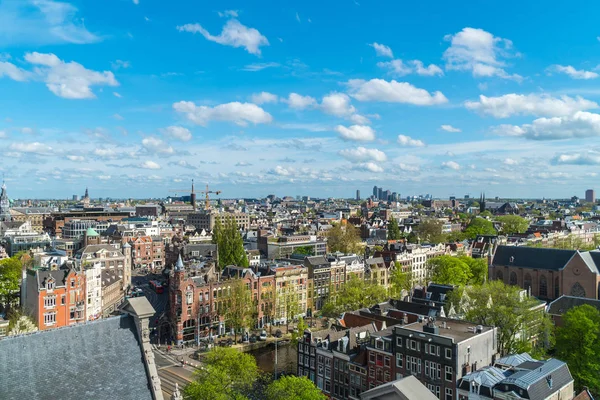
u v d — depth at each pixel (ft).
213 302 535.60
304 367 402.72
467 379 282.97
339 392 366.22
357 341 369.30
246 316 522.06
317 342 387.96
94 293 558.56
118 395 144.87
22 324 406.21
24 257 630.74
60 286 497.05
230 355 325.83
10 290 567.18
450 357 293.43
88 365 145.38
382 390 117.70
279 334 536.42
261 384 387.96
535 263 639.76
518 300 392.47
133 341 155.94
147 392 150.00
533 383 260.42
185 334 509.76
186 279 513.04
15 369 134.92
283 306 595.47
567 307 469.57
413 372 314.35
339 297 549.13
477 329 321.32
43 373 138.31
